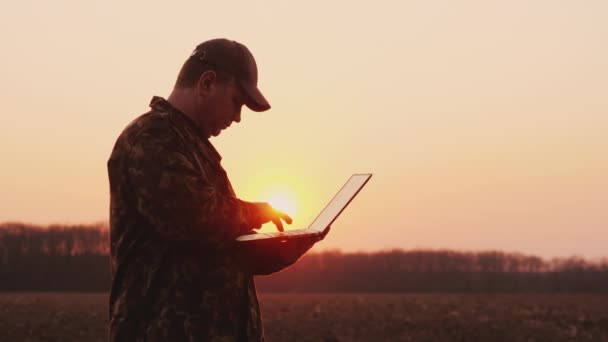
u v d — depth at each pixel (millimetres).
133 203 3697
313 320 28656
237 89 3926
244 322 3783
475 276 146625
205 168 3842
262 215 3877
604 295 85688
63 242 113875
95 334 20453
